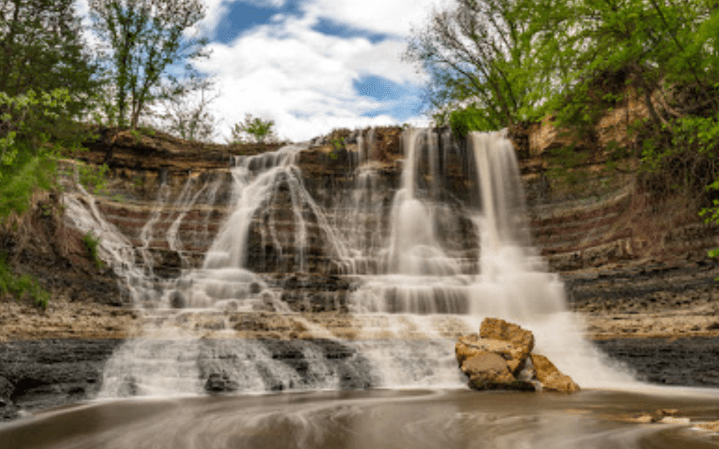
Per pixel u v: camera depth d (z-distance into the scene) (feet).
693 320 51.96
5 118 44.88
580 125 81.20
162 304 62.54
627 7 55.88
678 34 53.31
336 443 22.06
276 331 51.65
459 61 104.83
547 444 21.54
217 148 89.71
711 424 24.59
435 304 69.31
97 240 65.21
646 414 28.27
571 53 62.34
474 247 91.76
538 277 74.33
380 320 59.67
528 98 71.77
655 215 71.00
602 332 54.60
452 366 45.47
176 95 96.73
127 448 21.44
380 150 96.12
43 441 22.82
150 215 79.92
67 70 56.29
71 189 72.13
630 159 77.51
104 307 54.70
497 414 28.94
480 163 96.37
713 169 59.21
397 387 41.70
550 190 89.25
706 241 63.36
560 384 39.37
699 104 57.57
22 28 52.47
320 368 42.93
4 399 30.14
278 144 94.17
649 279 64.75
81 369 36.55
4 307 44.68
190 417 28.14
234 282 69.67
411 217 93.15
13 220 51.62
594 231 80.94
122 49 89.30
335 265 84.07
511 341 44.47
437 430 24.71
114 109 84.74
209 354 41.91
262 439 22.88
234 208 85.51
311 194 91.04
